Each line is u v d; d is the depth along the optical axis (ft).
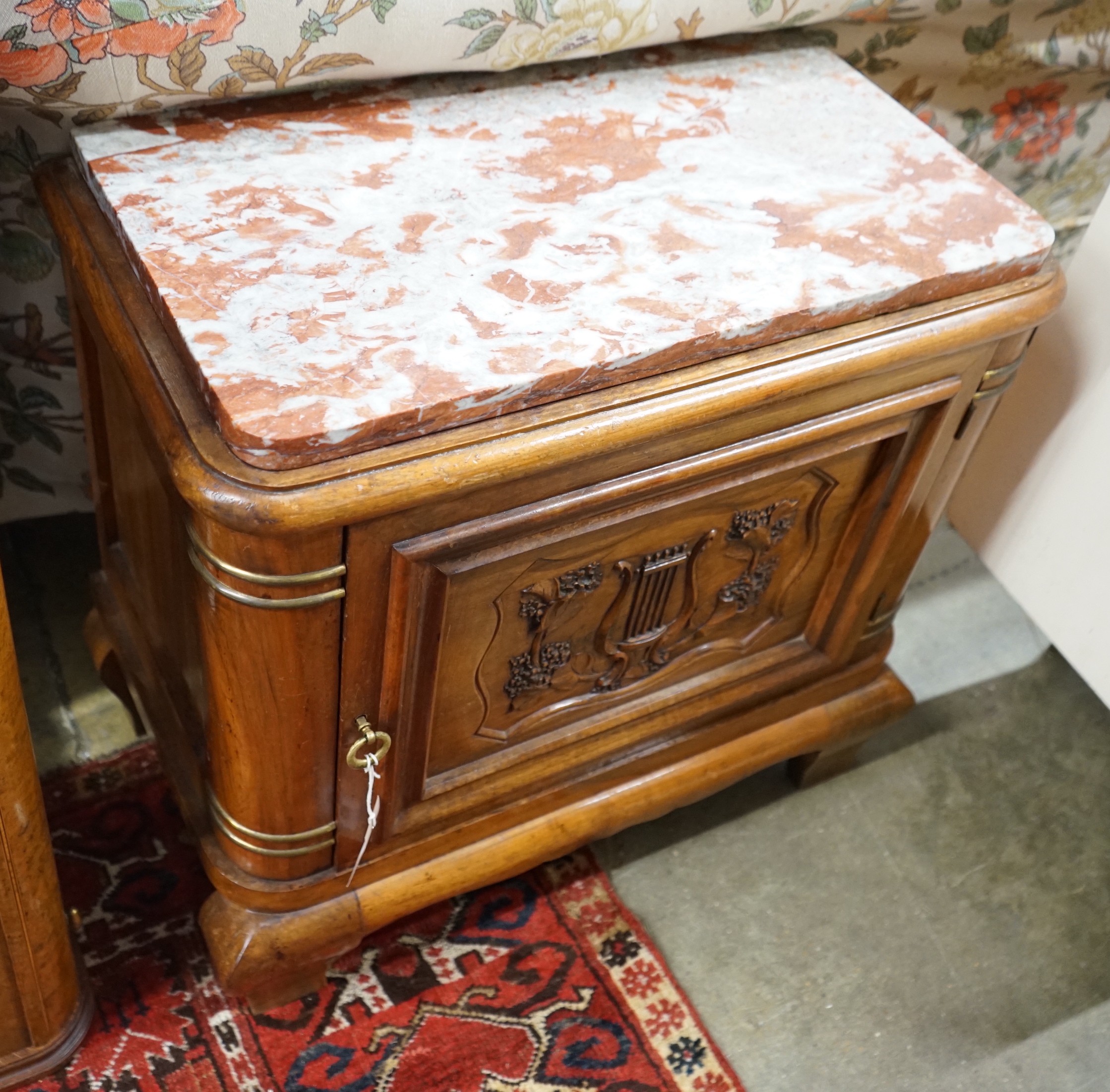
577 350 2.49
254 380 2.32
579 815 3.54
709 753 3.74
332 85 3.12
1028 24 4.18
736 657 3.54
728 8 3.32
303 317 2.48
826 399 2.83
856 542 3.37
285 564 2.36
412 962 3.61
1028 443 4.04
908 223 2.99
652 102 3.30
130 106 2.88
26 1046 3.21
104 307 2.64
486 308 2.57
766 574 3.31
